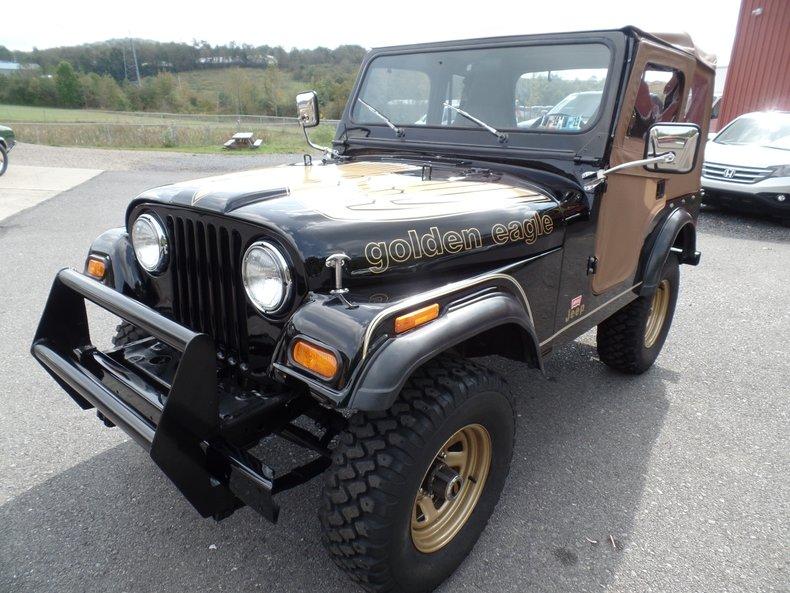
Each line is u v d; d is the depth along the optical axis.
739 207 8.62
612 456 2.91
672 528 2.41
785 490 2.68
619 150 2.56
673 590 2.10
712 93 3.64
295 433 2.13
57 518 2.35
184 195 2.04
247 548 2.24
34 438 2.87
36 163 14.25
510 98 2.76
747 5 12.51
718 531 2.40
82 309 2.34
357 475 1.68
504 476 2.20
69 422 3.01
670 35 2.86
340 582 2.09
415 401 1.74
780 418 3.32
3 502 2.43
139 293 2.43
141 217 2.20
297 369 1.67
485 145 2.79
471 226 2.08
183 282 2.17
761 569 2.20
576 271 2.59
